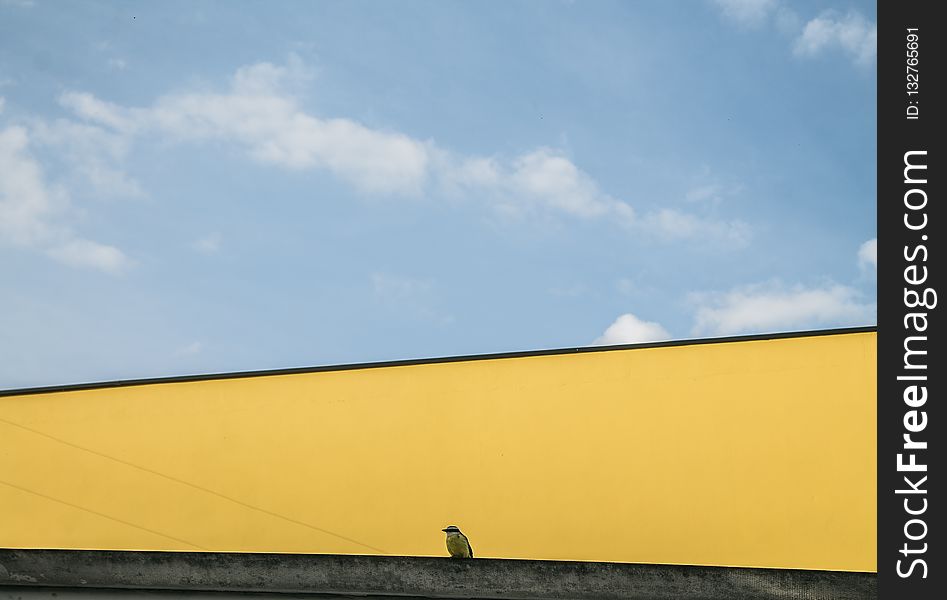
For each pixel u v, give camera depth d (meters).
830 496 10.06
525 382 10.78
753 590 5.63
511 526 10.38
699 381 10.57
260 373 11.05
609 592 5.73
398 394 10.88
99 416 10.93
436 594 5.82
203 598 5.89
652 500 10.30
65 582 5.97
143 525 10.58
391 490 10.59
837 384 10.31
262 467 10.73
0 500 10.66
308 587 5.88
